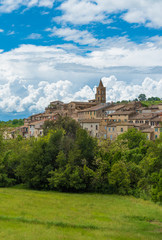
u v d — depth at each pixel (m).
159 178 49.38
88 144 70.25
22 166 68.44
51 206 43.34
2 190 57.75
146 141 85.50
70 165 66.19
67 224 32.38
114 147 73.38
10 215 34.22
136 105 156.62
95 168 69.44
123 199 56.47
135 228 34.88
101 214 41.72
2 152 75.50
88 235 28.98
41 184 68.12
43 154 69.44
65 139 71.62
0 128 78.56
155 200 49.62
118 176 62.78
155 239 29.47
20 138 113.88
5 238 24.72
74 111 170.00
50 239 25.23
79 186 63.22
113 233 30.41
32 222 31.86
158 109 146.88
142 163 61.41
